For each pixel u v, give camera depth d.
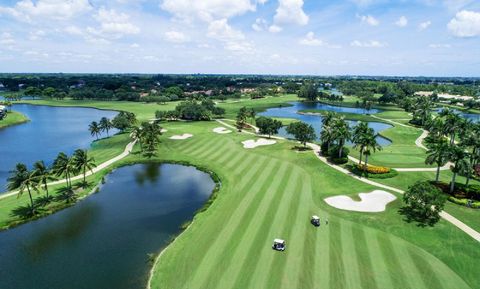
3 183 74.25
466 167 59.66
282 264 39.94
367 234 47.06
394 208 55.91
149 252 44.66
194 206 60.22
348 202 58.34
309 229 48.41
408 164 82.50
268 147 99.56
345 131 82.00
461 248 43.47
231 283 36.66
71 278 39.31
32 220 55.25
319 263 40.12
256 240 45.38
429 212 51.44
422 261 40.56
